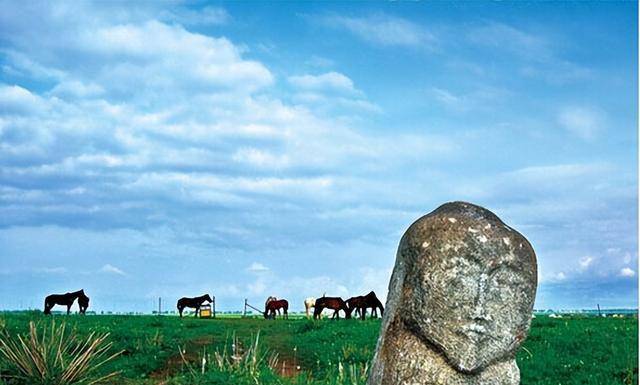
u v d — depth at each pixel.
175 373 17.55
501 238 8.00
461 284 7.80
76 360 14.10
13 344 14.57
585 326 23.06
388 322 8.21
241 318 31.56
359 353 19.91
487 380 7.86
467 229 7.96
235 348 18.47
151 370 17.86
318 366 18.97
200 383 14.36
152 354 19.03
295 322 27.69
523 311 8.00
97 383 13.96
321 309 31.64
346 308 31.81
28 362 13.13
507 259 7.94
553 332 21.58
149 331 22.09
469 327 7.77
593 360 18.12
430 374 7.76
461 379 7.79
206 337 22.06
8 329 17.95
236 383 14.61
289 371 18.84
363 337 22.44
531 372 17.34
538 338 20.75
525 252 8.09
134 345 19.67
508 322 7.91
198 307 35.69
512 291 7.95
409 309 7.96
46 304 33.06
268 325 26.28
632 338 20.14
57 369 13.34
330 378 16.55
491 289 7.88
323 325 25.41
